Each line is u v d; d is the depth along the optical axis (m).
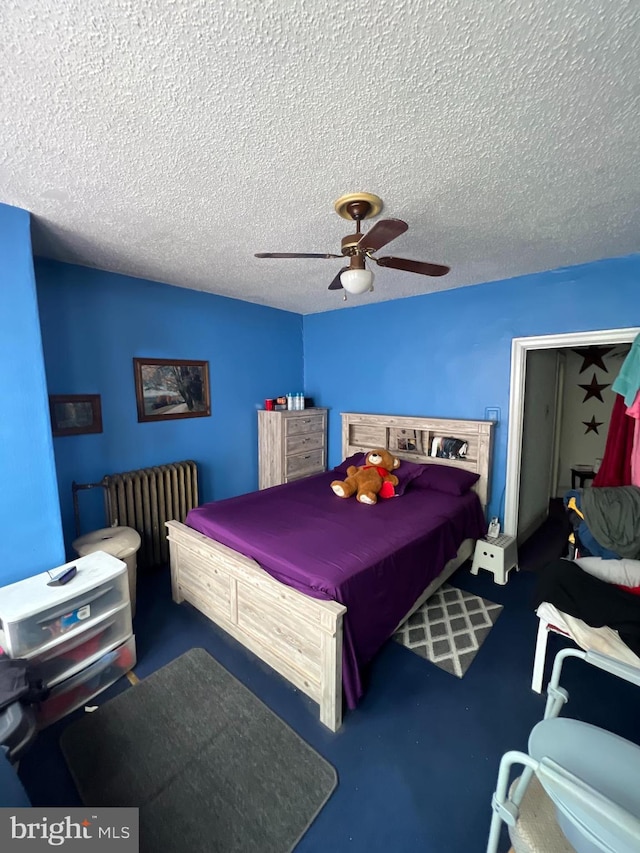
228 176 1.58
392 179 1.61
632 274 2.61
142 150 1.40
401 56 0.98
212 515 2.68
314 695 1.81
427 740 1.68
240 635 2.23
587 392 4.95
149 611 2.62
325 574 1.84
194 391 3.61
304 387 4.80
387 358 4.00
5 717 1.37
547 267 2.87
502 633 2.41
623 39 0.93
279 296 3.78
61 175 1.56
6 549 1.96
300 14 0.87
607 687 1.98
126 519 2.99
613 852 0.74
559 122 1.24
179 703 1.87
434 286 3.38
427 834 1.33
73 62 0.98
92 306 2.87
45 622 1.75
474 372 3.42
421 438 3.79
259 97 1.12
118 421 3.08
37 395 2.00
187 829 1.34
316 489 3.35
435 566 2.49
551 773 0.86
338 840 1.31
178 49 0.95
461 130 1.29
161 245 2.38
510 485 3.30
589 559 2.12
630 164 1.50
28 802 1.14
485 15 0.87
